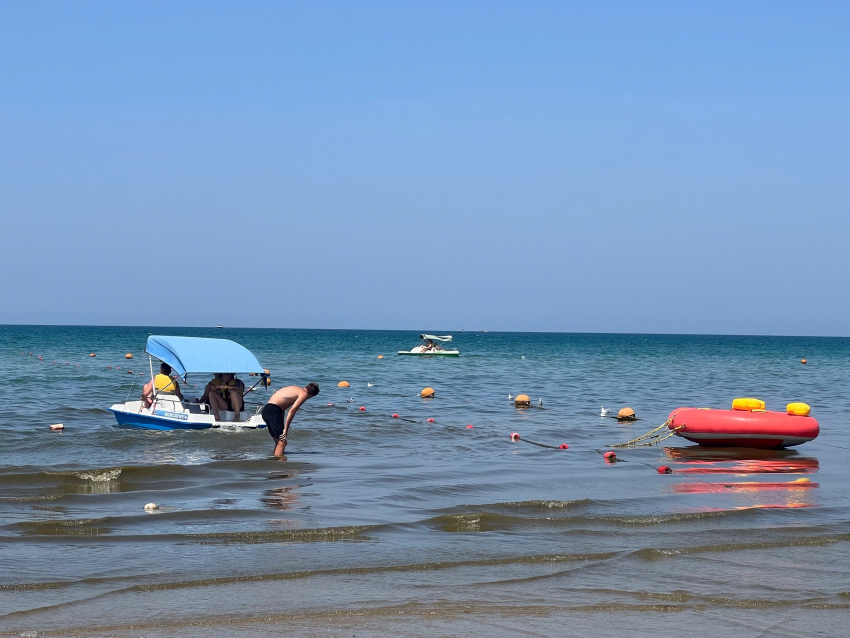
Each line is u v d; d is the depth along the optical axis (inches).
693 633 251.9
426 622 257.3
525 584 296.5
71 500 423.5
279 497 439.5
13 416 780.6
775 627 257.8
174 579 291.3
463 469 551.2
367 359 2277.3
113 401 933.8
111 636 239.9
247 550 331.9
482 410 935.0
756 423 669.9
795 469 579.2
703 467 584.4
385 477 510.6
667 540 358.9
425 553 332.5
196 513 390.6
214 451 609.0
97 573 296.8
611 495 463.5
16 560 310.8
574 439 723.4
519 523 390.6
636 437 738.8
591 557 331.0
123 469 494.6
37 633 239.5
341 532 359.6
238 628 248.8
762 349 4151.1
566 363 2199.8
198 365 692.7
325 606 269.0
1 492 446.6
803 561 331.0
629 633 251.1
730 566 323.0
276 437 585.6
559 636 247.9
